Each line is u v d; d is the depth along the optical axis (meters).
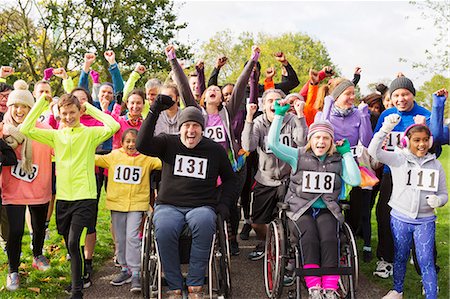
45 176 5.00
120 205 5.07
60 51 23.31
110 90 6.29
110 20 24.06
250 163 6.62
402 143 4.77
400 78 5.30
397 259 4.70
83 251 4.99
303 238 4.33
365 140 5.40
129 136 5.10
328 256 4.25
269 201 5.30
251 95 6.24
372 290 5.09
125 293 4.91
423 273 4.57
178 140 4.64
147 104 6.05
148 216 4.78
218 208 4.56
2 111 5.36
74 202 4.62
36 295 4.70
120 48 24.53
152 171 5.24
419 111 5.36
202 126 4.57
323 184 4.58
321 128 4.59
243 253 6.23
